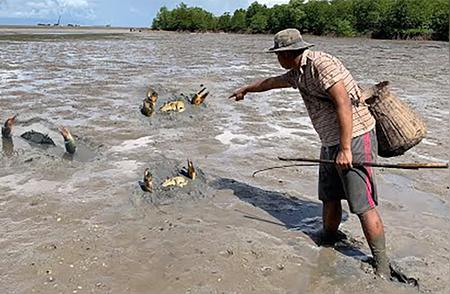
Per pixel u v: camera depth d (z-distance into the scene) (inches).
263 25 2807.6
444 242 193.8
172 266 170.7
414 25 2107.5
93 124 374.6
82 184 247.9
